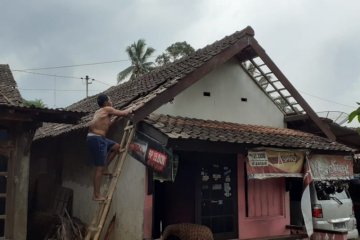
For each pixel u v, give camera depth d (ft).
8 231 25.18
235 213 31.99
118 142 28.84
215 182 31.24
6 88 29.94
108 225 30.25
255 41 33.01
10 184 25.52
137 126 26.25
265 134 31.55
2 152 25.43
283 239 32.73
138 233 26.25
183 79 28.40
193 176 30.42
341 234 31.48
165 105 30.96
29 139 25.80
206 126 29.25
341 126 42.32
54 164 43.80
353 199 44.50
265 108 37.11
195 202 29.96
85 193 34.94
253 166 28.68
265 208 33.86
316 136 36.29
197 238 26.11
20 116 24.31
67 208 38.09
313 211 33.53
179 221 31.30
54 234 33.32
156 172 24.35
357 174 51.19
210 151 26.58
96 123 23.57
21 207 25.38
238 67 36.06
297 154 31.37
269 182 34.53
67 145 41.16
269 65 33.83
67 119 26.12
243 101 35.70
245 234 32.12
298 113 37.19
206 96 33.45
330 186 35.65
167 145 23.76
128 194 28.19
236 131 29.96
